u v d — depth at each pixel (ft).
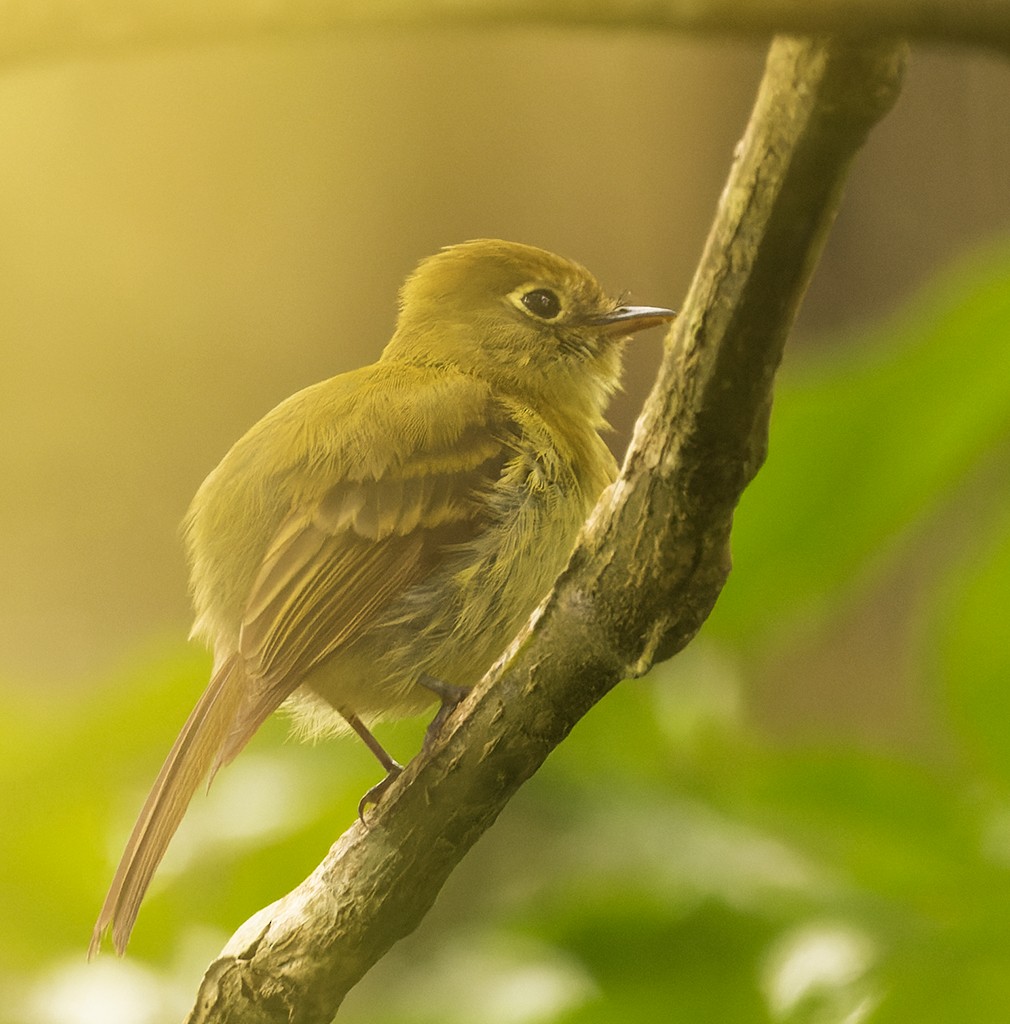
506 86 10.21
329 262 10.24
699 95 10.20
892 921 9.43
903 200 10.13
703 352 9.32
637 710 9.52
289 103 10.23
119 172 10.24
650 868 9.46
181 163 10.22
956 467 9.38
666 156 10.21
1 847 9.53
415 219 10.23
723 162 10.20
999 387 9.37
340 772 9.57
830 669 9.99
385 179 10.23
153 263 10.24
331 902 9.43
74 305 10.23
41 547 10.21
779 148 8.54
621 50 10.19
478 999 9.48
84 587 10.21
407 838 9.42
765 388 9.32
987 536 9.43
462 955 9.50
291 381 10.24
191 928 9.58
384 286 10.23
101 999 9.53
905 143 10.14
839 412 9.37
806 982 9.41
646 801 9.48
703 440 9.34
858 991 9.41
